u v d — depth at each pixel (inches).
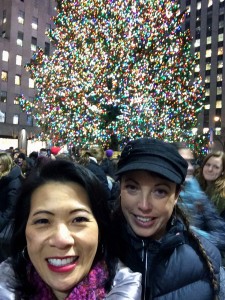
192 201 103.8
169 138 927.0
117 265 52.0
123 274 50.3
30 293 50.3
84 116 872.9
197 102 1022.4
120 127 855.7
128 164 58.5
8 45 2018.9
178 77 954.1
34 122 2079.2
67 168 47.1
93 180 48.5
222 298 60.9
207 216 101.3
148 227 59.3
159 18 871.7
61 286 45.1
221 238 98.0
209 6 3152.1
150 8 855.7
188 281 58.7
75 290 46.2
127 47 840.3
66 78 874.1
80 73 855.1
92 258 47.3
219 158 149.6
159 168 56.2
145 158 57.7
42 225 45.8
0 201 158.7
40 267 46.2
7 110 1991.9
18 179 162.7
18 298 49.8
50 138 1013.8
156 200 58.3
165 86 919.7
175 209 63.7
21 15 2096.5
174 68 927.7
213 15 3117.6
